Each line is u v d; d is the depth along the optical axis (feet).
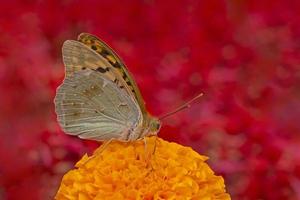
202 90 1.88
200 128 1.85
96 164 1.49
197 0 1.93
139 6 1.94
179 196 1.46
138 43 1.94
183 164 1.48
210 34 1.93
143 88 1.87
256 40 1.93
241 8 1.94
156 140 1.52
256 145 1.84
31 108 1.89
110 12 1.94
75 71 1.51
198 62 1.90
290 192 1.84
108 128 1.53
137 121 1.51
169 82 1.87
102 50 1.51
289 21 1.94
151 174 1.47
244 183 1.84
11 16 1.93
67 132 1.55
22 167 1.86
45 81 1.90
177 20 1.93
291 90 1.91
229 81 1.89
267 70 1.91
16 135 1.87
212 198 1.48
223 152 1.85
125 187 1.46
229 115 1.86
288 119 1.87
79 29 1.96
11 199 1.87
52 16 1.94
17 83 1.90
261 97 1.90
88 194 1.47
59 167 1.86
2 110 1.88
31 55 1.92
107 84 1.51
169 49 1.91
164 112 1.86
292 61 1.93
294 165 1.83
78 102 1.53
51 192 1.87
